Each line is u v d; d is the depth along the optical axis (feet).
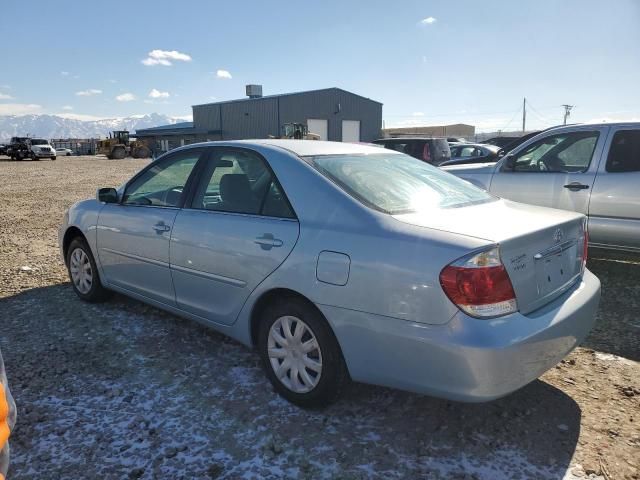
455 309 8.20
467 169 22.85
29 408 10.41
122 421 9.97
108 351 13.03
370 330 9.02
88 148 217.97
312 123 163.02
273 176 11.09
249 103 170.60
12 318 15.31
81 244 16.29
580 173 19.36
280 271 10.19
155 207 13.62
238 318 11.39
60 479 8.40
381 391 11.08
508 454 8.99
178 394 10.96
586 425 9.80
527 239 8.92
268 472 8.58
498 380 8.16
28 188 57.00
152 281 13.66
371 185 10.60
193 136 189.78
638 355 12.68
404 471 8.58
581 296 10.12
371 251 9.04
